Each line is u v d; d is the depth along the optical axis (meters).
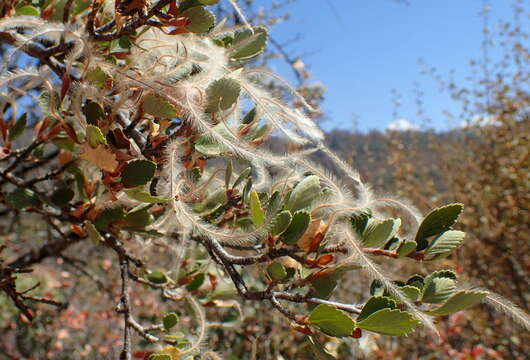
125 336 0.34
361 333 0.24
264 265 0.29
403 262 1.25
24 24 0.27
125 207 0.33
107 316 1.08
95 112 0.26
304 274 0.29
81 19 0.33
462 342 1.28
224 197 0.31
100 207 0.31
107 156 0.25
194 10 0.26
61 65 0.31
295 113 0.29
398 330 0.23
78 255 1.08
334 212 0.27
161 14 0.26
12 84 0.31
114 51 0.29
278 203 0.26
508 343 1.19
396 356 1.05
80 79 0.27
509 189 1.47
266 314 0.83
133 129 0.28
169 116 0.26
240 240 0.26
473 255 1.42
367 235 0.27
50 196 0.33
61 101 0.27
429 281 0.26
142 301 0.95
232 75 0.28
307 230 0.27
